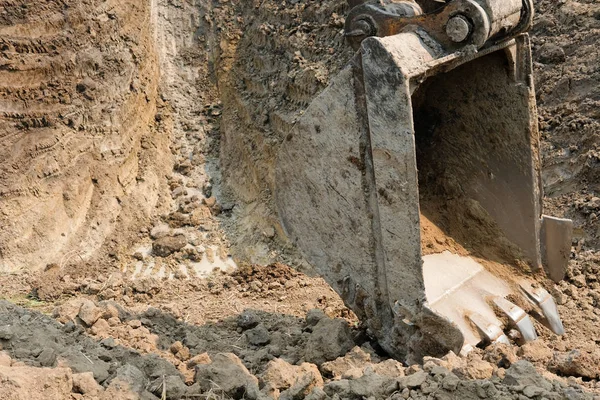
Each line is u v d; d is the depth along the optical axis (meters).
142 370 4.68
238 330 5.53
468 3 4.67
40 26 7.83
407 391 4.35
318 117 4.89
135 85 8.85
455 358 4.62
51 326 4.89
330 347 4.94
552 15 8.50
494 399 4.29
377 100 4.66
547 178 7.19
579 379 4.64
